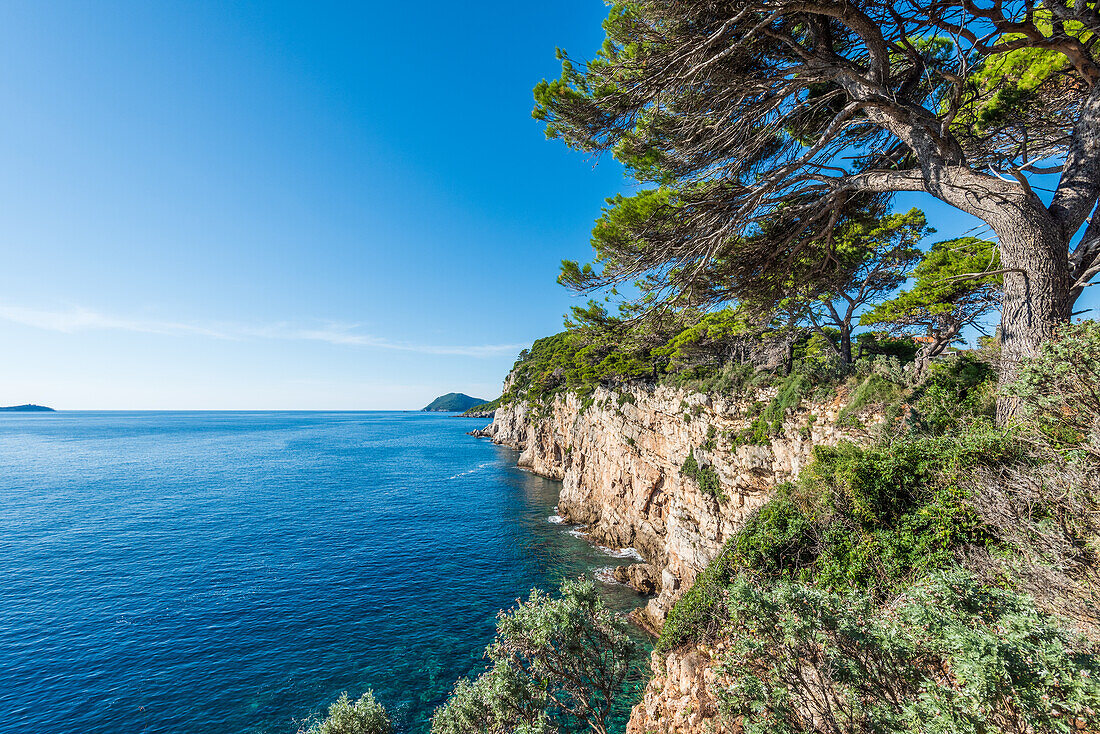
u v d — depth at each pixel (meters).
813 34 10.17
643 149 12.23
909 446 10.98
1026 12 8.20
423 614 28.42
